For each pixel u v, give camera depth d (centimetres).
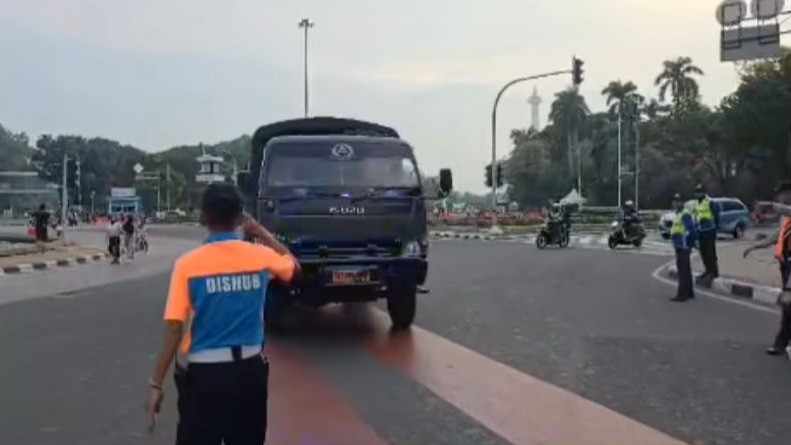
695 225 1538
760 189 6569
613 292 1634
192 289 397
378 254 1084
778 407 734
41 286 1934
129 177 13800
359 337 1102
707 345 1040
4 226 8544
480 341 1065
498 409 730
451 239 4447
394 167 1109
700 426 675
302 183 1080
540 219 5841
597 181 9106
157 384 405
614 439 641
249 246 412
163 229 7206
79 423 701
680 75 8669
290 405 744
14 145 14650
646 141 8681
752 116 5919
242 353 398
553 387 810
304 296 1073
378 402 754
